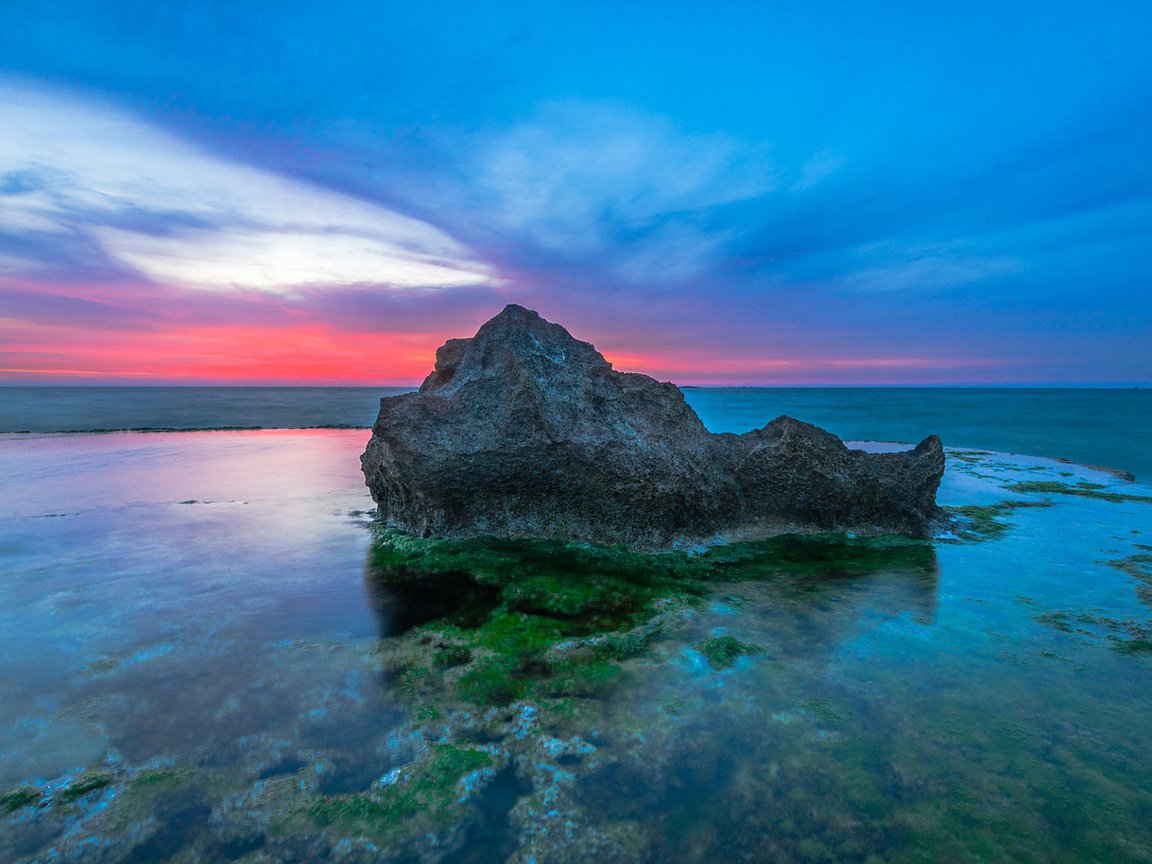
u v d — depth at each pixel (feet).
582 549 33.30
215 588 26.78
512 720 16.88
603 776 14.64
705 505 36.14
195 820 13.10
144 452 67.97
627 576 29.32
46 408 141.90
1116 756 15.44
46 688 18.15
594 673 19.53
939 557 32.45
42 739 15.66
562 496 35.58
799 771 14.80
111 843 12.46
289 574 28.84
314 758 15.12
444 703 17.67
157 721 16.55
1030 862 12.18
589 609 25.22
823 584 28.40
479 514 36.04
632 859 12.28
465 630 22.85
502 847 12.59
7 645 20.90
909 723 16.79
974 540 35.60
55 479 51.39
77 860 12.09
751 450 39.68
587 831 12.96
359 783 14.32
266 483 50.83
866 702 17.83
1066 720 17.01
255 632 22.31
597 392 37.58
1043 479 54.70
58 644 21.03
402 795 13.83
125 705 17.28
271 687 18.40
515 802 13.80
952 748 15.71
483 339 38.04
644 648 21.40
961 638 22.17
